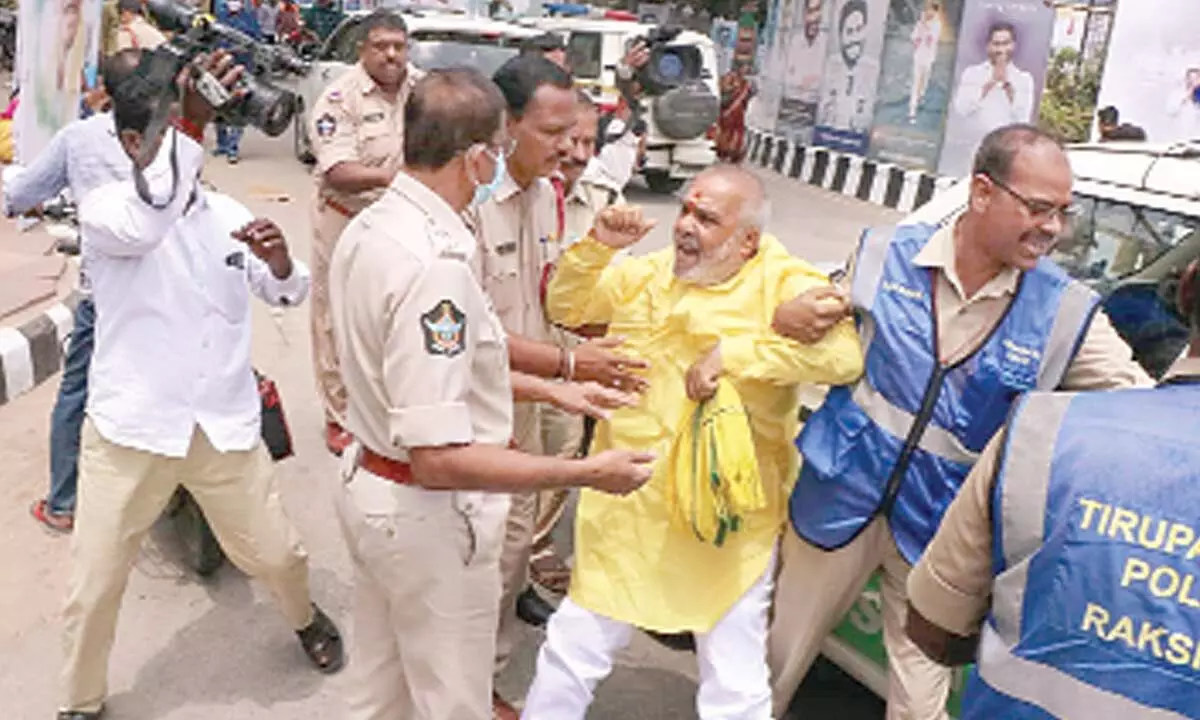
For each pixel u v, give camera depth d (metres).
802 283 2.65
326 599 3.90
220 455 3.09
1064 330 2.48
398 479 2.33
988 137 2.44
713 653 2.77
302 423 5.37
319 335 4.89
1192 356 1.64
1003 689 1.60
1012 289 2.51
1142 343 3.21
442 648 2.42
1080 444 1.57
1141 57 11.32
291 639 3.68
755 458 2.63
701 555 2.76
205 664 3.51
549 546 4.05
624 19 12.75
